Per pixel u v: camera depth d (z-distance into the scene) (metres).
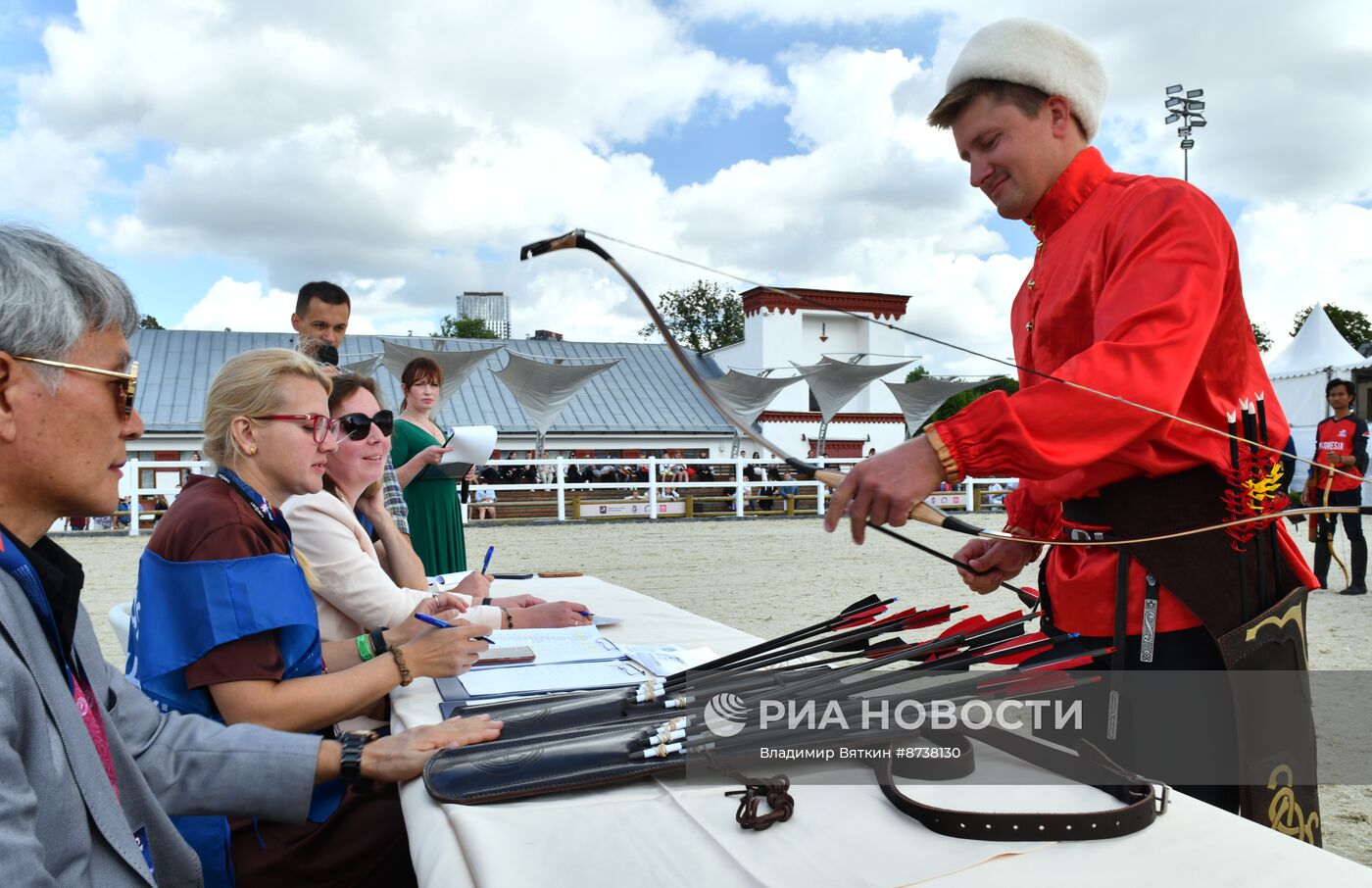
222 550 1.66
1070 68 1.63
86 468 1.10
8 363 1.04
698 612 6.37
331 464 2.80
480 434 4.47
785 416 30.58
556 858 1.00
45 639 1.07
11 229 1.07
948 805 1.08
